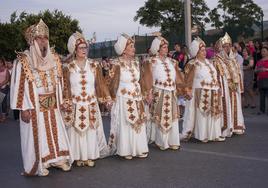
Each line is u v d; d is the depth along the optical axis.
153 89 8.30
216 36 19.33
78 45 7.08
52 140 6.72
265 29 18.84
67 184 6.33
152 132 8.48
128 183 6.28
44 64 6.64
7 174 7.05
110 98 7.39
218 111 9.03
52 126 6.73
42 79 6.61
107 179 6.51
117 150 7.68
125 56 7.68
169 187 6.02
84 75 7.09
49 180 6.55
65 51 35.62
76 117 7.05
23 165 7.32
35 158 6.64
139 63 8.02
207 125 8.99
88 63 7.23
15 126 12.66
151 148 8.54
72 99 7.06
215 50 9.89
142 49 20.89
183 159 7.58
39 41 6.60
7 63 15.45
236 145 8.62
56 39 35.16
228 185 6.03
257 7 23.36
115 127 7.68
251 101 13.73
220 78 9.31
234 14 24.17
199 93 8.96
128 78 7.59
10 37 33.00
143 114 7.73
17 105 6.50
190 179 6.36
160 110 8.25
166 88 8.18
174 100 8.34
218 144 8.79
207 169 6.88
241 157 7.60
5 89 13.86
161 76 8.21
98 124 7.33
